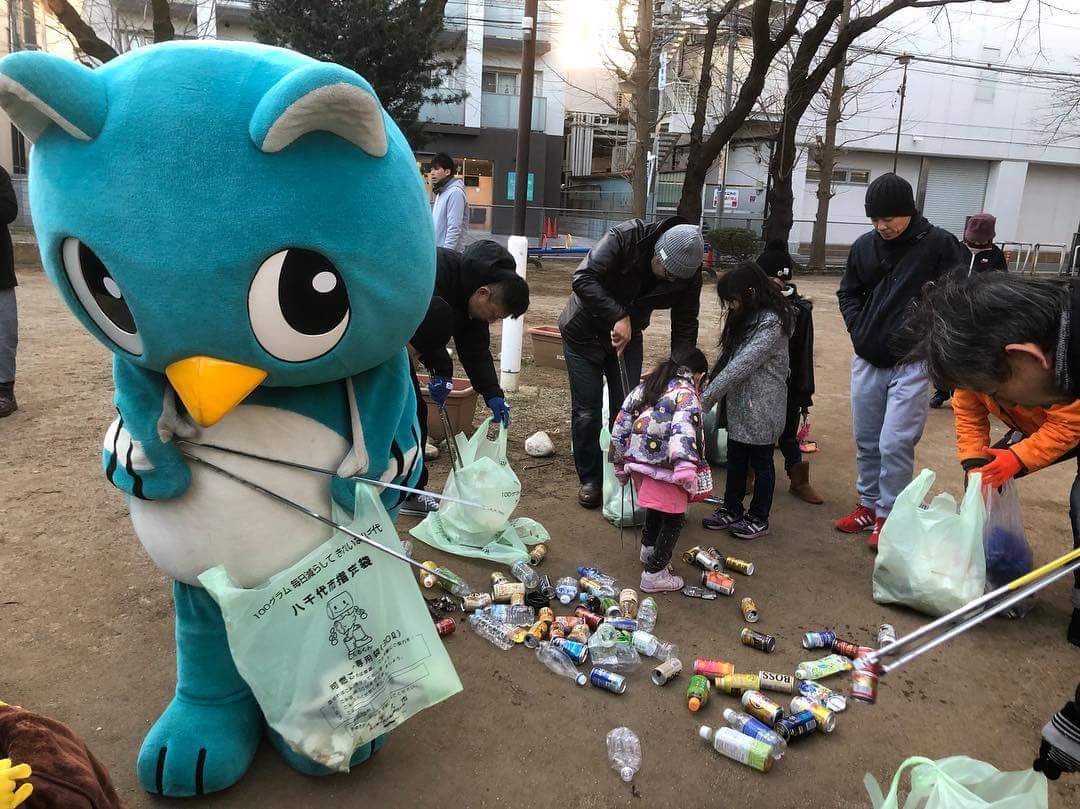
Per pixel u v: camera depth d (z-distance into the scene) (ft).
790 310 12.81
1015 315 5.43
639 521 13.74
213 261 5.01
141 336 5.33
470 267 12.02
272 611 6.16
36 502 13.32
